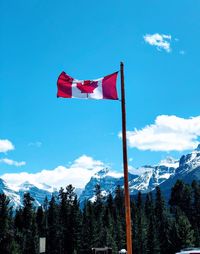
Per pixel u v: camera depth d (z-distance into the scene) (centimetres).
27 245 12600
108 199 17800
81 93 2120
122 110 2048
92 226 13025
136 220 14050
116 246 12519
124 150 1981
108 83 2127
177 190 19712
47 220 14725
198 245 13462
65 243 13312
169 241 13225
